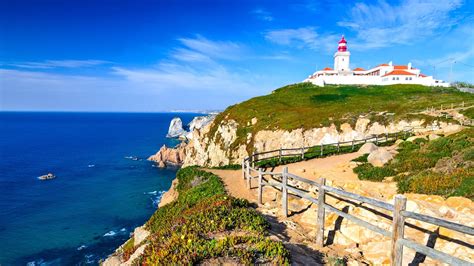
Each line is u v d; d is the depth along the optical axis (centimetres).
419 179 1367
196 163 6006
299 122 4753
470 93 6381
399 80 8231
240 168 2889
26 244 3039
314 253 974
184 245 783
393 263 765
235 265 699
